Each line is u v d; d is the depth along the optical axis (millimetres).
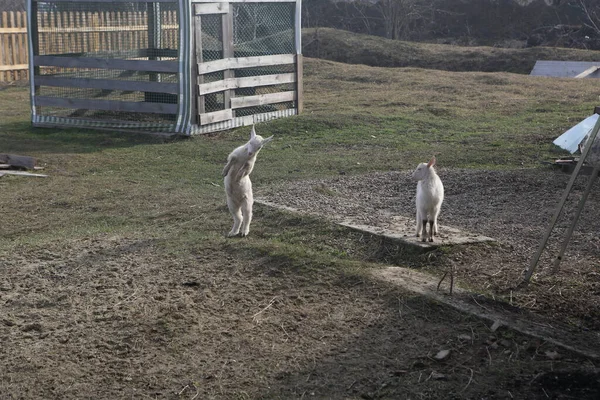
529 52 24547
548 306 8477
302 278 8961
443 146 13938
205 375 7379
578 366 7188
